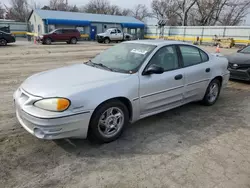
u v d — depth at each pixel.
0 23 34.97
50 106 2.66
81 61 11.16
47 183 2.39
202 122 4.03
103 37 26.11
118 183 2.42
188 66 4.14
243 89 6.42
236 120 4.16
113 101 3.09
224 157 2.94
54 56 12.97
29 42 25.20
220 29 26.94
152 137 3.43
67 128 2.72
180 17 42.66
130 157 2.89
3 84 6.29
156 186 2.38
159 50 3.73
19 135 3.34
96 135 3.03
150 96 3.50
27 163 2.71
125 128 3.44
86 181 2.44
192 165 2.75
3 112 4.19
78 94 2.77
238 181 2.49
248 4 38.25
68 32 23.67
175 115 4.32
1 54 13.25
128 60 3.67
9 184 2.36
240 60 6.91
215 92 4.93
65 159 2.82
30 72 8.15
